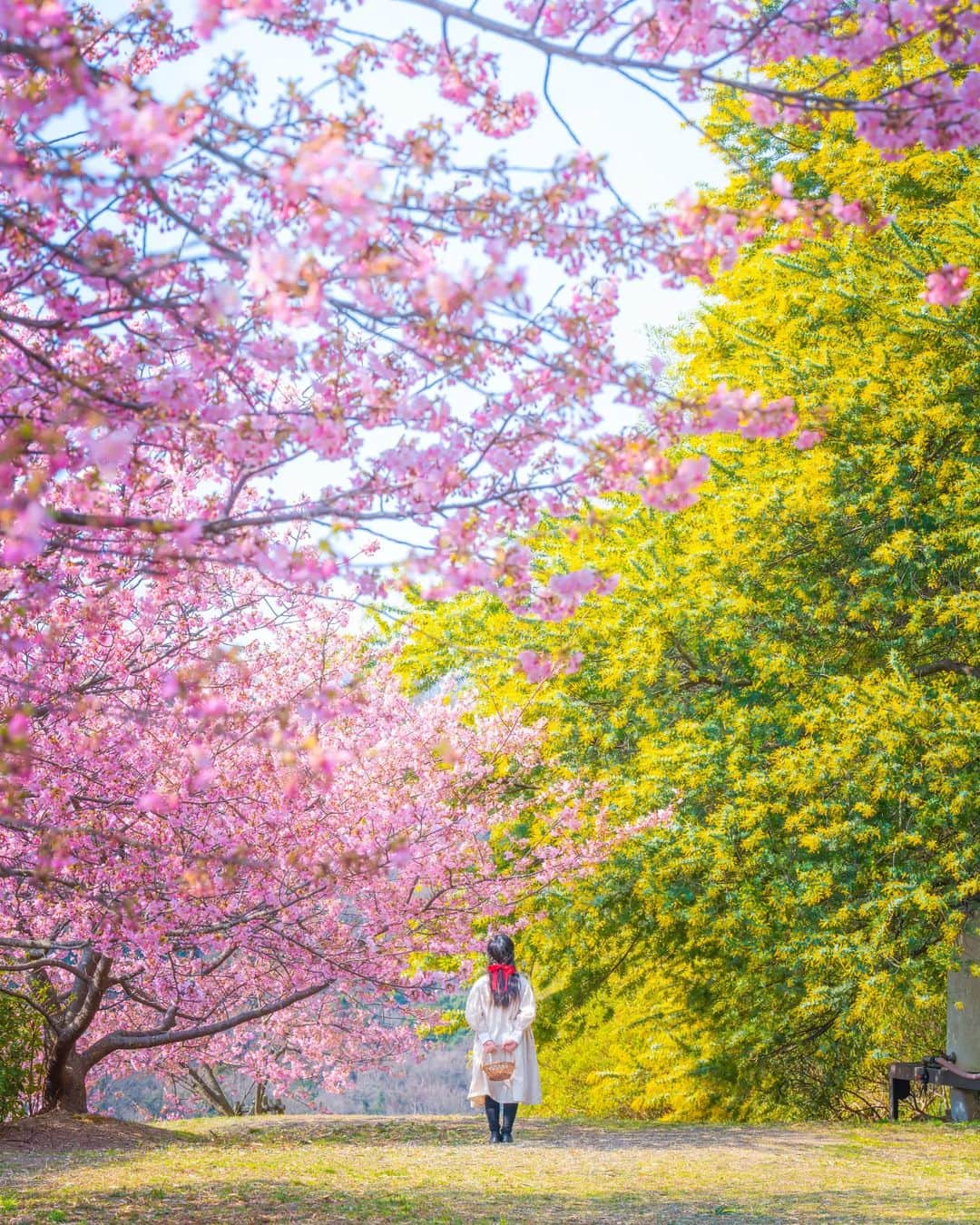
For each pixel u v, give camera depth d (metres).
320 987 11.09
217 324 4.27
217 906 8.62
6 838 7.82
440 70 4.36
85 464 4.49
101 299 4.40
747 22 4.26
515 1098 9.75
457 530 4.47
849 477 12.53
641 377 4.61
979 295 12.03
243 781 8.49
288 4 4.09
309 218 3.67
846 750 11.43
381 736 10.76
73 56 3.16
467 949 11.18
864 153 12.59
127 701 8.60
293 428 4.37
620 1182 7.27
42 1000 11.23
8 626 5.04
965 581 12.62
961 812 11.41
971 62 4.18
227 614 9.44
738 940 12.30
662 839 12.38
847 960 11.46
